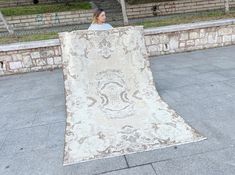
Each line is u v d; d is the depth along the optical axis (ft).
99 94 13.15
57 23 36.81
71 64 13.97
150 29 22.31
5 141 10.59
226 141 9.22
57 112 13.09
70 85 13.50
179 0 38.96
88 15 37.27
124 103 12.64
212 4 39.65
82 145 9.70
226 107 11.85
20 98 15.78
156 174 7.89
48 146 9.92
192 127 10.33
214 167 7.97
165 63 20.52
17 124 12.13
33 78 19.86
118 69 14.08
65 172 8.33
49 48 21.04
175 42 22.88
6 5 44.91
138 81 13.84
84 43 14.21
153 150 9.07
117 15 36.83
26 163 8.96
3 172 8.57
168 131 10.14
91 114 11.91
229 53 21.40
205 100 12.84
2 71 21.11
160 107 12.21
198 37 23.12
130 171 8.13
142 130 10.36
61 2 45.70
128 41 14.49
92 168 8.42
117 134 10.24
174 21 26.30
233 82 14.85
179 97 13.55
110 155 8.99
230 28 23.43
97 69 13.98
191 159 8.43
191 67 18.71
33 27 35.99
